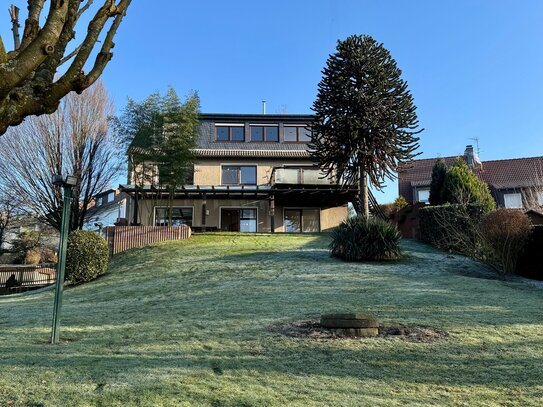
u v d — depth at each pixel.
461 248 14.52
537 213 15.99
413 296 8.69
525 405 3.85
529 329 6.21
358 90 18.66
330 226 27.28
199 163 27.17
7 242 34.03
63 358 5.30
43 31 2.76
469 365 4.88
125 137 23.00
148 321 7.57
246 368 4.86
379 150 18.50
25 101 2.76
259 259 14.68
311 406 3.81
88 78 3.10
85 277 14.08
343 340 5.84
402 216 21.31
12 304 11.84
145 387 4.21
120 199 36.22
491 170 30.91
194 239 19.66
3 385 4.30
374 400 3.96
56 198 21.94
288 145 28.45
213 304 8.79
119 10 3.41
